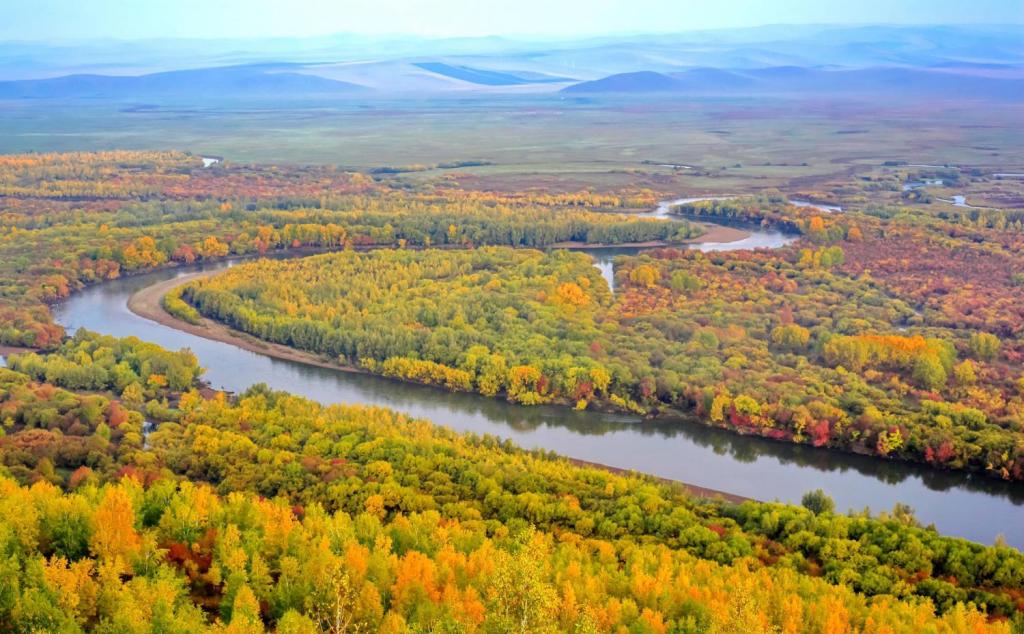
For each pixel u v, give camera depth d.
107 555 133.75
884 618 133.62
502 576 116.81
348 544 141.50
